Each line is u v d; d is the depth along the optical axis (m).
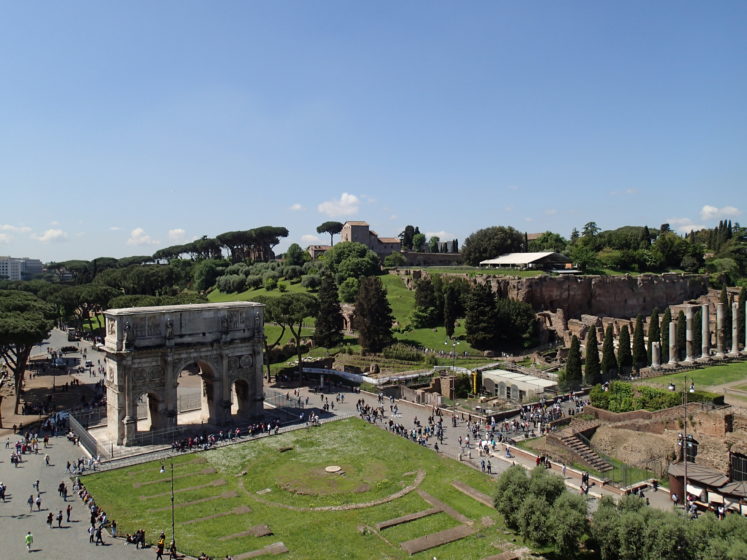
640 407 79.69
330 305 141.88
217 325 87.81
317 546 50.50
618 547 43.09
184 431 84.38
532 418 86.81
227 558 47.94
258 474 68.31
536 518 46.72
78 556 48.88
